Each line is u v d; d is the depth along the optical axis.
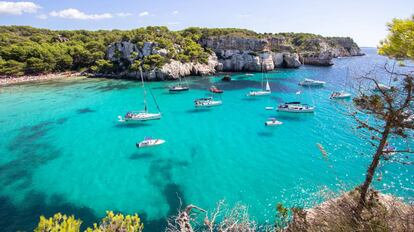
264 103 73.62
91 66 131.38
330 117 58.81
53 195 31.91
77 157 42.66
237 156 41.62
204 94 85.94
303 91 86.81
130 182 34.59
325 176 34.31
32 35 174.75
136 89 95.00
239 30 167.62
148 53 119.25
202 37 150.12
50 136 52.09
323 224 12.48
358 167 36.28
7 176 36.72
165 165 39.28
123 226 11.09
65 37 169.12
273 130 52.59
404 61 11.02
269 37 160.75
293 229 13.21
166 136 51.28
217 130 53.88
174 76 113.44
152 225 26.02
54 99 81.38
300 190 31.25
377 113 12.49
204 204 29.17
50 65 123.50
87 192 32.41
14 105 74.81
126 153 43.91
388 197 17.69
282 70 140.25
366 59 197.88
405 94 12.01
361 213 12.31
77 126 57.84
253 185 32.91
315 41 190.00
